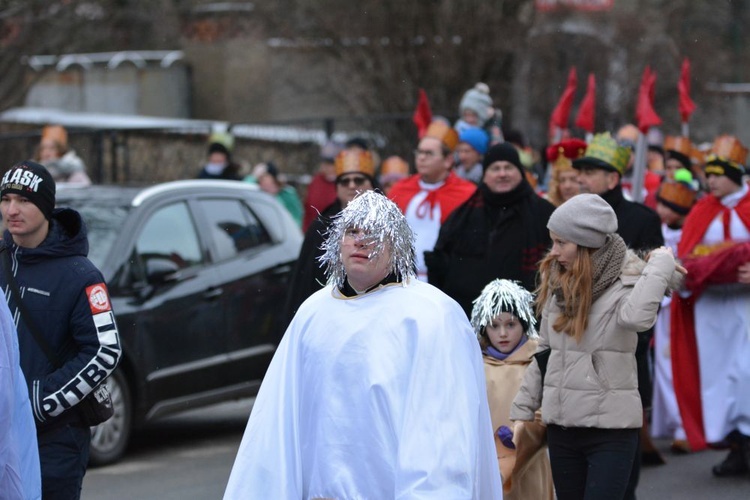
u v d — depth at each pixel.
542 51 42.66
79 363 10.82
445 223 15.16
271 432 8.98
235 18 52.81
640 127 20.27
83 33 39.12
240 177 30.16
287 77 49.94
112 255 17.95
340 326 8.83
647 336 12.62
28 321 10.90
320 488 8.70
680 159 22.83
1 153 34.31
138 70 53.62
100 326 10.93
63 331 10.95
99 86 53.06
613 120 43.38
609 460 11.45
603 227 11.37
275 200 21.33
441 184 17.25
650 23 45.09
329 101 49.38
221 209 20.09
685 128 22.88
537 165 28.02
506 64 42.53
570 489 11.80
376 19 41.34
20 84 37.97
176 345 18.36
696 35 48.81
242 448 9.05
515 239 14.73
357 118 37.03
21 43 34.66
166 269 18.22
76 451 10.91
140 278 18.17
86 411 10.95
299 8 43.78
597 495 11.34
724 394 17.27
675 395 17.95
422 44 41.28
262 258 20.16
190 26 54.19
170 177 36.34
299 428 8.98
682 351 17.78
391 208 8.94
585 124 21.17
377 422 8.59
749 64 54.03
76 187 19.67
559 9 42.38
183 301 18.52
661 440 20.11
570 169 17.12
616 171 14.65
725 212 17.41
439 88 41.31
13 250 11.09
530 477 12.43
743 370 17.12
